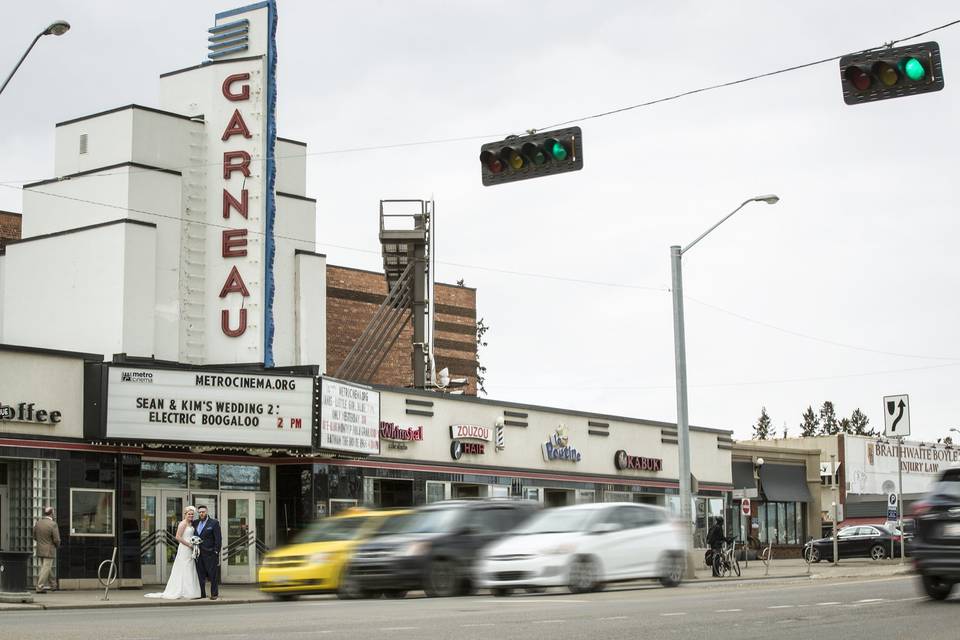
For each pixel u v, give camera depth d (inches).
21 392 1413.6
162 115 1724.9
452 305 2829.7
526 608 773.9
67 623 718.5
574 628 609.6
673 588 1087.0
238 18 1769.2
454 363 2817.4
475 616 705.0
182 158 1726.1
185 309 1690.5
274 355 1819.6
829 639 552.4
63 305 1684.3
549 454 2059.5
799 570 1823.3
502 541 1047.6
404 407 1801.2
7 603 1040.8
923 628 596.4
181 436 1503.4
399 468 1779.0
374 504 1750.7
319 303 1873.8
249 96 1721.2
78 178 1737.2
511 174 835.4
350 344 2519.7
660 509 1154.7
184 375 1514.5
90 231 1676.9
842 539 2377.0
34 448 1416.1
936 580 768.3
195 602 1120.2
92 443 1471.5
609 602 824.3
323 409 1588.3
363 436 1673.2
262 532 1640.0
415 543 1051.3
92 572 1449.3
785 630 591.2
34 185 1787.6
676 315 1572.3
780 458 2770.7
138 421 1481.3
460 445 1883.6
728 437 2541.8
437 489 1846.7
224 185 1712.6
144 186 1684.3
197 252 1708.9
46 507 1408.7
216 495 1603.1
